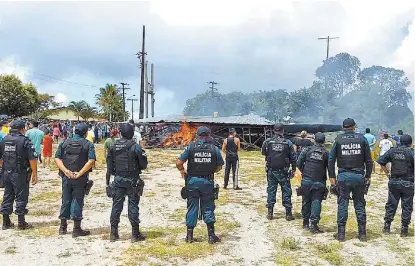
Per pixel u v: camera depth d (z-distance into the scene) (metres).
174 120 34.41
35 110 82.12
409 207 7.63
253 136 33.75
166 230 8.06
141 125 35.75
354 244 7.17
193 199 7.20
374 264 6.19
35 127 13.62
